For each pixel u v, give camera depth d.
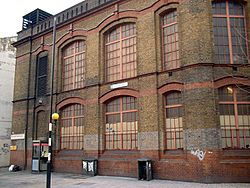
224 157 14.44
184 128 15.34
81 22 21.70
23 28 27.03
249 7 16.20
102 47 20.23
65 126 21.84
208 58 15.13
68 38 22.42
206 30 15.39
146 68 17.38
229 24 16.25
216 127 14.54
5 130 29.19
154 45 17.25
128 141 18.05
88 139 19.58
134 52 18.83
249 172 14.23
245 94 15.38
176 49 16.89
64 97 21.89
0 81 29.53
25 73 25.55
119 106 18.86
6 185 15.42
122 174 17.44
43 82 23.94
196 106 14.88
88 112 19.95
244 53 14.91
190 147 14.80
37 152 21.50
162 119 16.42
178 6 16.56
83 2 21.77
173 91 16.34
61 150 21.69
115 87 18.81
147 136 16.69
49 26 24.20
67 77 22.55
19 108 25.34
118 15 19.36
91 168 18.53
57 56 22.98
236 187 12.73
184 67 15.60
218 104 14.97
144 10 18.06
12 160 24.88
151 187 13.41
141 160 15.91
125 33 19.50
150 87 16.98
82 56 21.81
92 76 20.20
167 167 15.63
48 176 13.38
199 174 14.28
